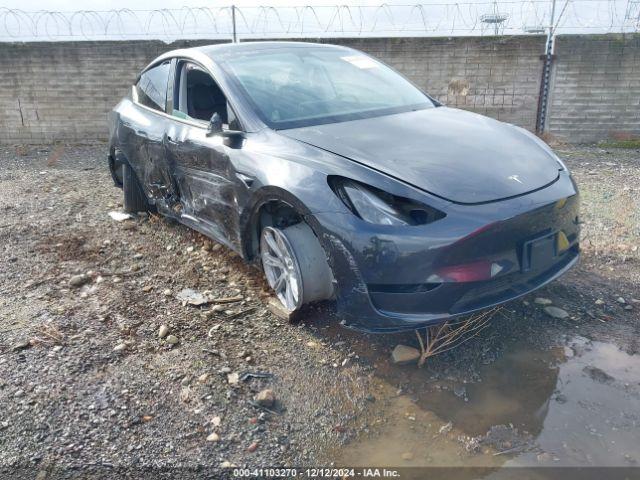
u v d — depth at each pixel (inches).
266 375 123.1
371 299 118.5
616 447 101.2
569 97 373.4
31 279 172.1
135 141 205.5
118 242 201.0
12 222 223.9
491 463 98.6
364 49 380.2
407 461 99.5
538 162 134.6
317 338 136.1
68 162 348.2
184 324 143.8
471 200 114.8
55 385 120.0
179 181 182.1
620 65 361.1
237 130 152.5
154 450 102.7
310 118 151.9
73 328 142.7
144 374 123.8
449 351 130.1
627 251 177.8
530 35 364.5
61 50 394.6
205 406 113.6
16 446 104.0
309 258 132.1
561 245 127.6
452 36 370.9
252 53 177.5
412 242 111.9
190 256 185.9
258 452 102.1
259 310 149.8
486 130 147.7
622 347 130.2
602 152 346.3
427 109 167.2
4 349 133.1
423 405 113.4
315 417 110.7
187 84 182.2
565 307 146.9
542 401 113.7
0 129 415.2
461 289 113.2
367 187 119.2
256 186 137.6
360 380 121.1
